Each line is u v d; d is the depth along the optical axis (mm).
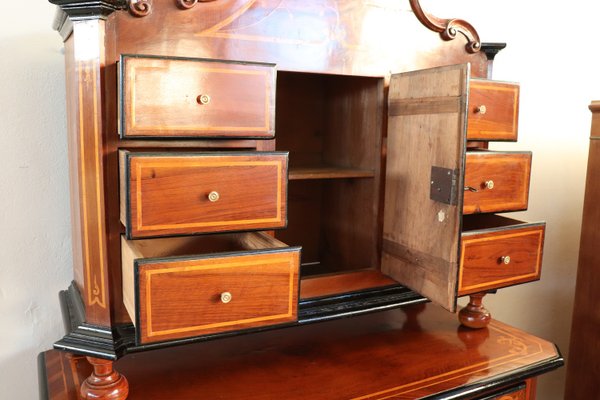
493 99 1104
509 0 1626
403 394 931
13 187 1154
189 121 813
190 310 783
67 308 1008
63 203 1207
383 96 1117
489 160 1081
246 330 835
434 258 981
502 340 1177
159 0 855
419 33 1132
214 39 908
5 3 1104
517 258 1097
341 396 918
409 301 1155
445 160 937
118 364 1026
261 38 953
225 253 799
